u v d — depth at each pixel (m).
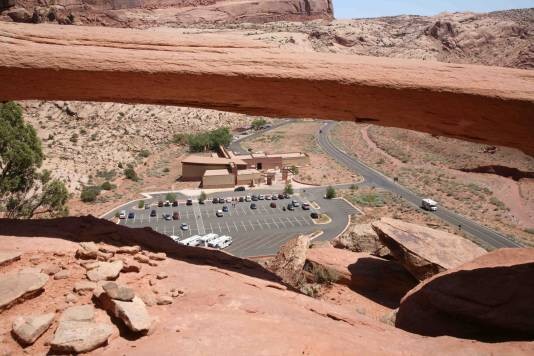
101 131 102.25
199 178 75.69
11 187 21.34
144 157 89.81
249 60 10.32
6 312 6.18
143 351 5.50
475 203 63.34
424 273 16.94
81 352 5.48
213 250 11.12
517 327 9.52
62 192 24.44
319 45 191.25
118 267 7.52
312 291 17.36
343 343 6.41
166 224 53.84
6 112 21.36
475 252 17.72
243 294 7.85
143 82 10.44
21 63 10.05
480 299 10.41
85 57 10.14
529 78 9.80
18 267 7.27
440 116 10.34
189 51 10.37
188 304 7.14
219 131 97.19
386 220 20.09
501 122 9.91
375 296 17.67
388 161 88.75
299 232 50.66
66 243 8.41
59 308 6.36
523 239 48.75
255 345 5.81
